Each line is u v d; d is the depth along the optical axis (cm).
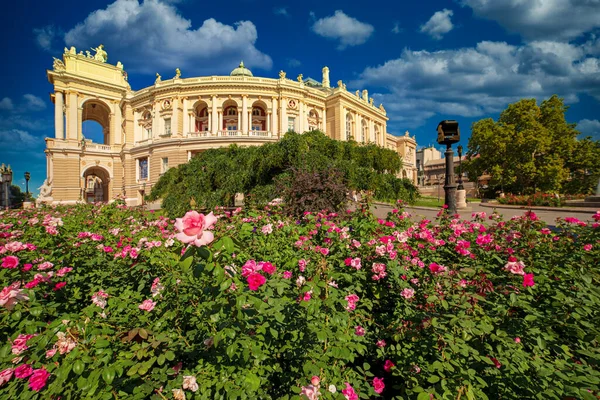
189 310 243
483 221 562
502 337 216
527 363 201
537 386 192
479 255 349
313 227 461
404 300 290
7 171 3459
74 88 4359
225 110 4391
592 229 405
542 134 3119
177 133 3906
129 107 4388
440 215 574
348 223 491
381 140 5725
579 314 239
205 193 1579
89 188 6259
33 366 180
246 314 200
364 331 254
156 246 378
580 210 1478
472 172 3922
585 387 186
